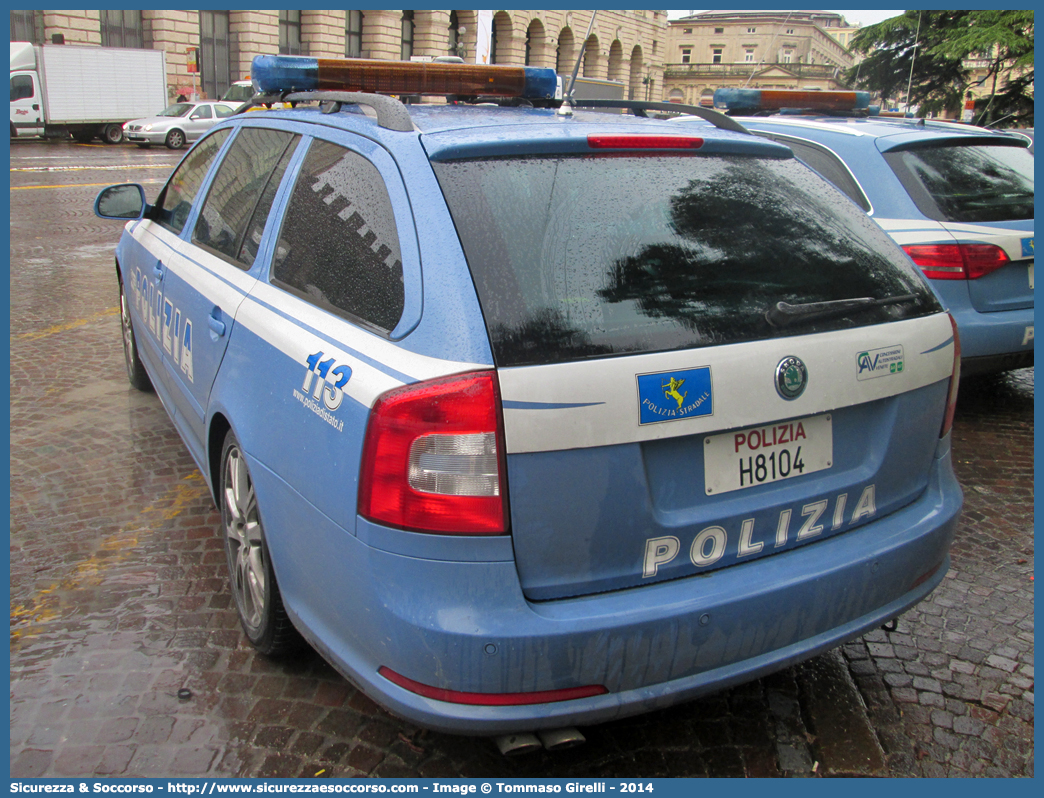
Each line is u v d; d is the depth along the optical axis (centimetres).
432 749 233
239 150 330
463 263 187
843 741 241
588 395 181
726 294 206
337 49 3781
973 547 352
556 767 229
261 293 257
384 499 181
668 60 6619
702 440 198
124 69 2858
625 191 213
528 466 179
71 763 223
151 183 1681
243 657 269
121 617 287
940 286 453
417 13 4019
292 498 215
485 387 176
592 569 189
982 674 270
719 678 199
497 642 177
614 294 193
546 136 213
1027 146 526
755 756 234
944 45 2662
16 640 272
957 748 239
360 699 251
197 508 367
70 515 357
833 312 214
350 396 192
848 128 505
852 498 222
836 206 253
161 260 373
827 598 210
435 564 179
